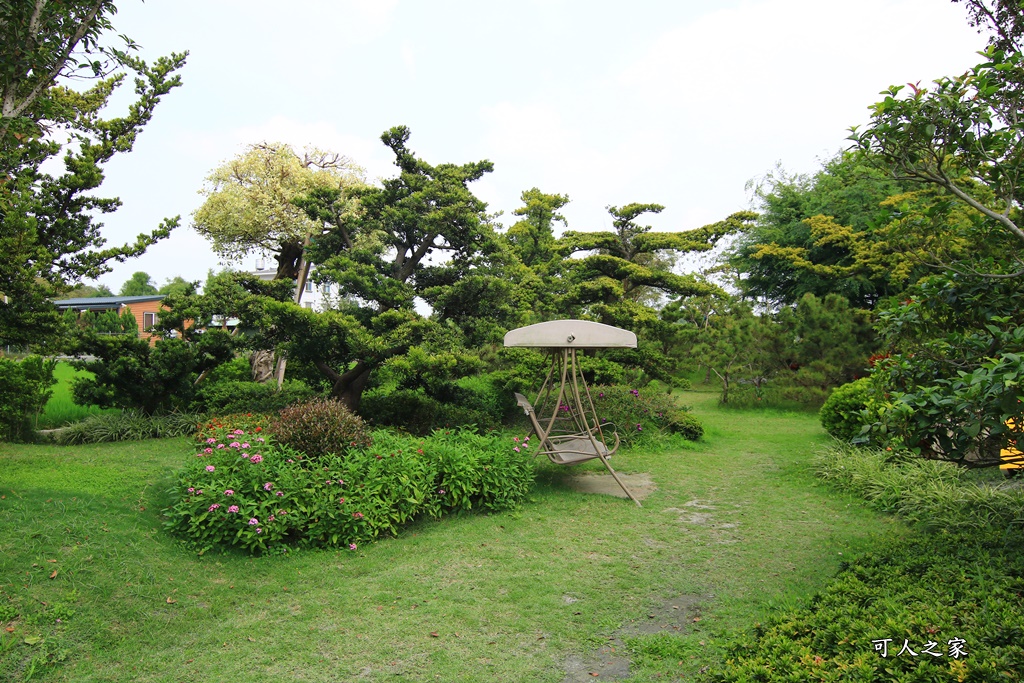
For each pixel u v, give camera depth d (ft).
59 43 16.16
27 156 25.05
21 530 14.02
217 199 38.22
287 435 19.94
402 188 30.81
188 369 30.48
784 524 18.69
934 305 13.80
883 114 11.66
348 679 10.47
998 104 11.88
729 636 11.64
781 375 48.26
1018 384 9.95
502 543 16.99
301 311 26.48
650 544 16.98
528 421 32.35
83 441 27.09
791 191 69.87
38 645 10.84
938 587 10.68
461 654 11.26
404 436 27.76
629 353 39.24
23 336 25.52
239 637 11.84
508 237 45.39
